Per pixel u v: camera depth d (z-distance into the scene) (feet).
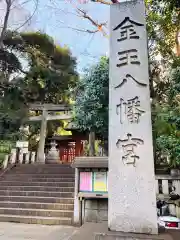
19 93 47.70
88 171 17.12
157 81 28.50
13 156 34.58
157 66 29.30
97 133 34.14
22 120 45.21
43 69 50.08
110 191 9.24
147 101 10.07
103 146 37.70
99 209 16.33
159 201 15.15
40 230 14.83
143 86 10.33
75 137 51.90
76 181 17.10
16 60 50.21
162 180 16.44
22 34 49.19
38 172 29.12
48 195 21.62
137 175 9.12
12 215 18.42
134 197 8.88
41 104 47.03
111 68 11.07
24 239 12.48
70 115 45.16
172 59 29.12
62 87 53.21
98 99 27.22
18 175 28.30
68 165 31.50
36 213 18.40
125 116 10.10
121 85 10.62
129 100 10.29
